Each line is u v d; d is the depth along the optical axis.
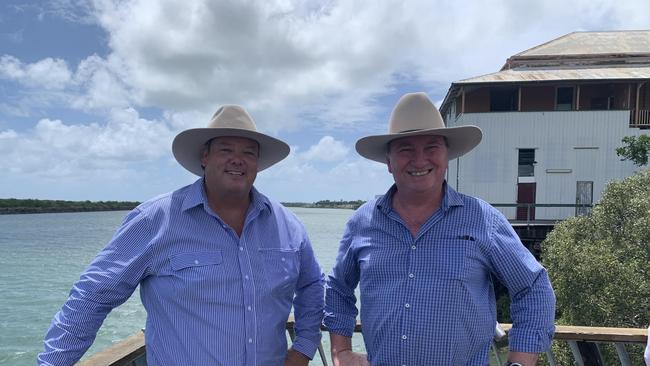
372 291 2.02
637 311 7.45
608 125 18.27
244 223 1.99
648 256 8.39
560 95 19.59
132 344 2.20
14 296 19.75
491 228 1.94
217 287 1.83
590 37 23.66
